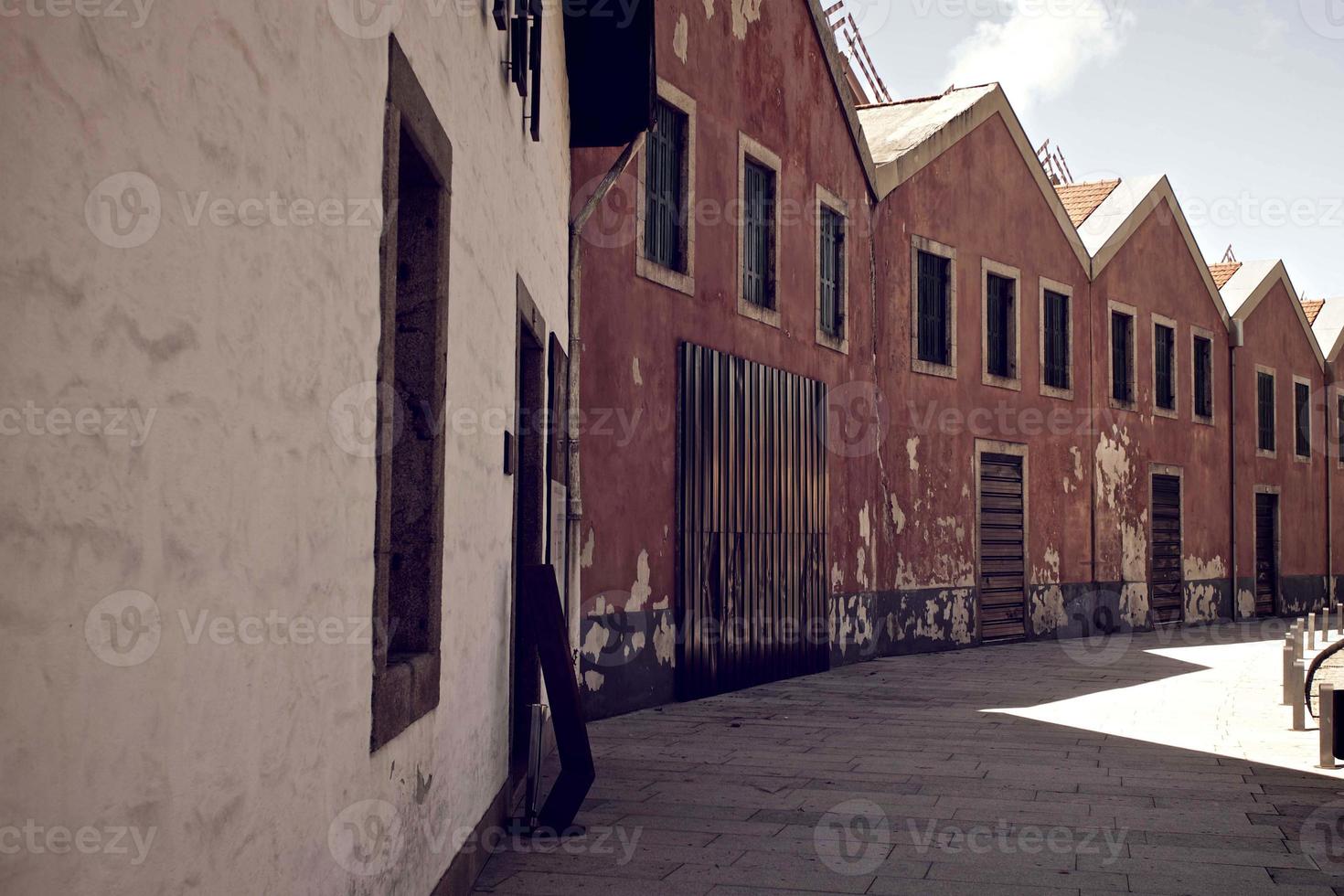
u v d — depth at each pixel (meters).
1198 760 9.07
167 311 2.11
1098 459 24.56
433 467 4.46
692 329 13.02
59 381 1.75
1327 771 8.62
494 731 6.05
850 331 17.11
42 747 1.71
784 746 9.62
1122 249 25.75
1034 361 22.53
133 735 1.98
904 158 18.75
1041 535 22.55
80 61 1.81
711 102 13.48
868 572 17.50
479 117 5.43
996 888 5.47
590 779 6.48
